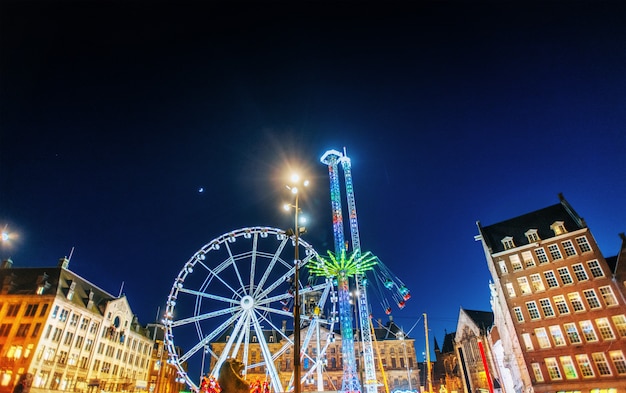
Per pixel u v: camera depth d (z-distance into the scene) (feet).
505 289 199.93
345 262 155.84
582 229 188.75
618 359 162.61
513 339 199.41
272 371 157.07
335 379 299.58
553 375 174.70
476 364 273.54
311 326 167.43
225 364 72.95
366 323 153.48
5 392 191.21
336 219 170.71
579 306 178.60
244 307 167.22
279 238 181.37
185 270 171.53
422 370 371.76
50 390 207.10
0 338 207.72
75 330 232.32
